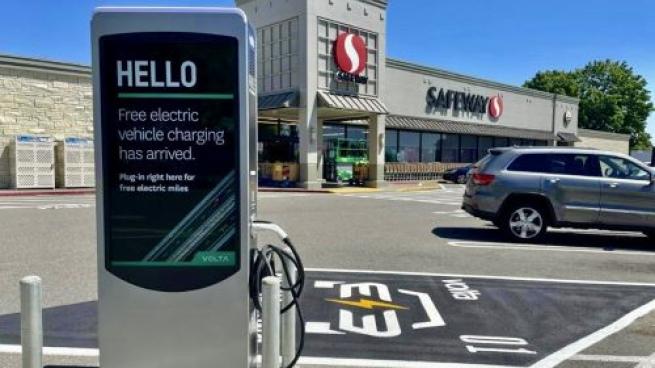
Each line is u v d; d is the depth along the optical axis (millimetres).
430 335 5137
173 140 3309
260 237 10633
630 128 71688
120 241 3326
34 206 15758
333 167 30344
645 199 10305
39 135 23172
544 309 6051
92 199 18500
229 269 3355
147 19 3232
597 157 10641
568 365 4465
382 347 4793
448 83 37094
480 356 4629
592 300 6457
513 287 7008
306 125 25859
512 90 43000
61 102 23844
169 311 3357
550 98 47344
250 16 28688
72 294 6297
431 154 36969
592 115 70312
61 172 23062
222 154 3320
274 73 27547
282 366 3795
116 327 3355
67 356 4438
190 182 3322
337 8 26953
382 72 29578
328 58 26688
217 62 3273
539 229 10711
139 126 3289
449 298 6430
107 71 3256
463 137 39531
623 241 11219
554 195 10500
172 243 3340
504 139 43188
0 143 21969
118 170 3309
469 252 9523
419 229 12391
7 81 22188
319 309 5902
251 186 3545
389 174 33156
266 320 3332
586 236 11844
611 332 5305
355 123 33125
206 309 3369
